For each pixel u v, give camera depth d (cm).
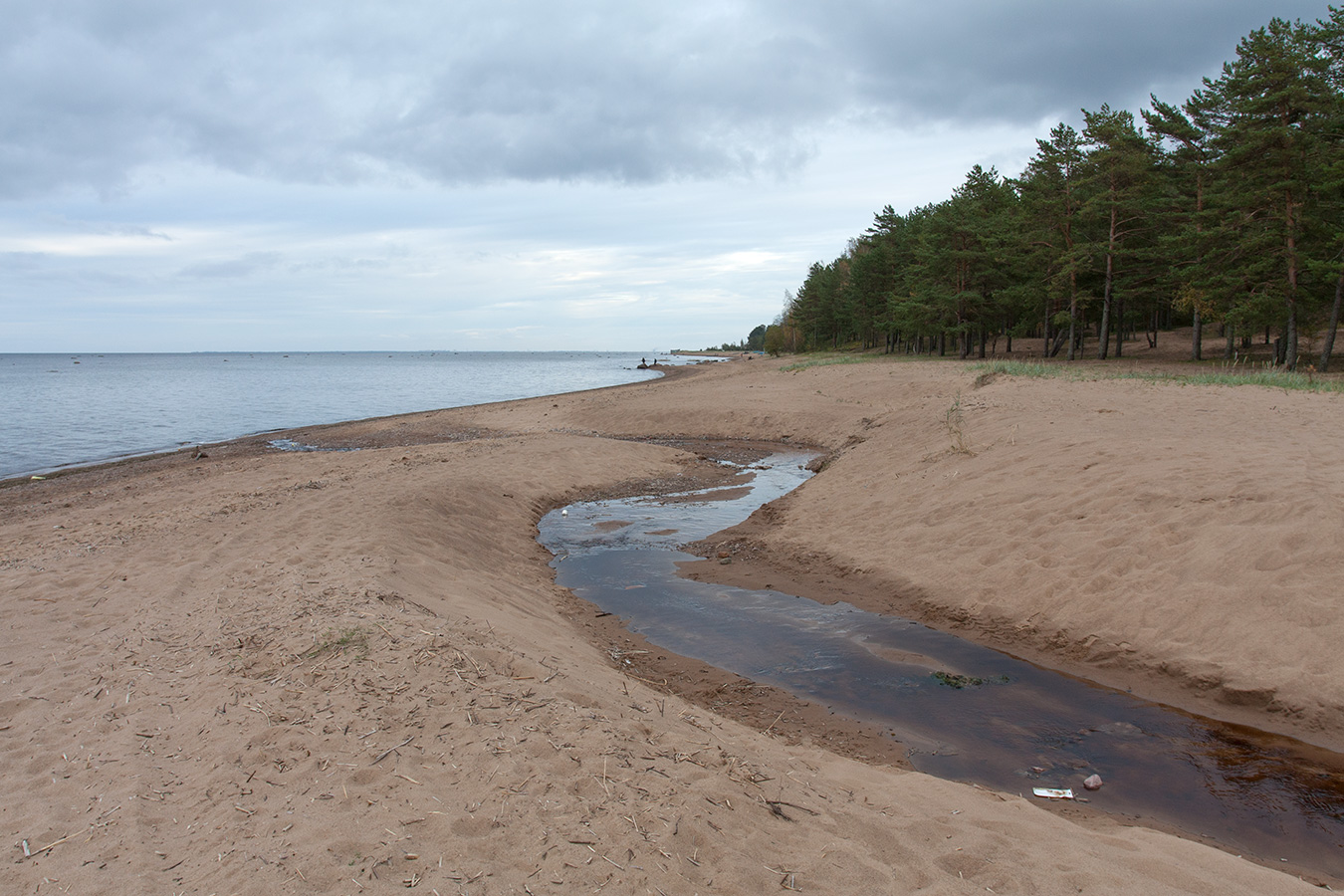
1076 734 489
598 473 1547
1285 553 578
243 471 1557
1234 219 2780
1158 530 679
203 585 705
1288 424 1004
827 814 340
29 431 2938
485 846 289
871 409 2308
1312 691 482
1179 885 304
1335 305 2602
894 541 888
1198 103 3269
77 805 336
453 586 730
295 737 381
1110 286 3525
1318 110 2497
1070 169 3459
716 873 279
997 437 1088
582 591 848
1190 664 541
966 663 607
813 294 7581
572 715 406
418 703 413
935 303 4253
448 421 2861
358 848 287
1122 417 1110
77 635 588
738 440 2241
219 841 298
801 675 597
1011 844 326
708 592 821
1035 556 729
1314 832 375
